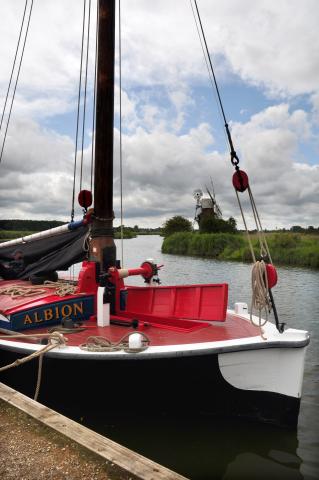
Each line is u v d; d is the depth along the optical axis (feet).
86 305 19.90
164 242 147.33
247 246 110.32
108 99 22.02
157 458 14.51
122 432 15.99
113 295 20.31
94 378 15.72
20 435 11.50
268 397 15.74
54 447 10.88
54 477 9.69
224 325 18.52
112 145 22.20
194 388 15.53
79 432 11.47
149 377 15.43
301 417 18.07
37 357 16.08
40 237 23.38
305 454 14.80
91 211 21.33
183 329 17.54
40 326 18.52
